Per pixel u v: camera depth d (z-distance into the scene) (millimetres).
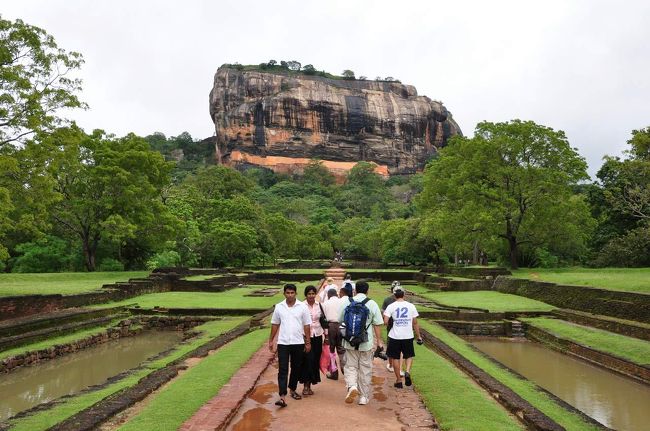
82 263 37375
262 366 9852
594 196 41125
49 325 16844
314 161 143125
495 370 11922
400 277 43469
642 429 9703
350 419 6637
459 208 38406
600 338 15938
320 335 8055
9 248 36094
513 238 35562
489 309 21688
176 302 24297
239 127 146500
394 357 8305
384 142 155625
